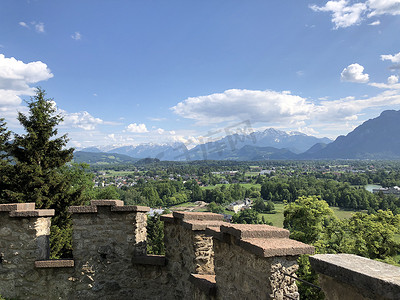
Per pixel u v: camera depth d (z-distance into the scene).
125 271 7.10
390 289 2.10
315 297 18.89
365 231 25.81
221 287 5.11
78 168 28.56
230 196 117.75
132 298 7.06
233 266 4.73
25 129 19.86
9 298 6.83
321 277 2.93
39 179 18.27
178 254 6.73
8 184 18.00
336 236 27.05
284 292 3.86
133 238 7.14
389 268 2.49
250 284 4.27
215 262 5.32
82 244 7.04
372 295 2.31
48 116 20.33
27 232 6.91
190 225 5.92
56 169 20.75
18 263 6.91
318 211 24.83
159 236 44.25
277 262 3.86
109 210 7.14
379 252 25.81
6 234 6.94
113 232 7.12
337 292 2.71
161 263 6.94
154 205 103.94
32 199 17.69
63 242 17.61
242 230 4.27
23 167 18.02
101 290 7.00
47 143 19.77
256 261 4.12
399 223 26.08
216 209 100.00
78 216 7.07
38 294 6.90
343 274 2.53
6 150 19.33
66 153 20.38
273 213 97.31
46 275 6.95
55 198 18.53
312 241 25.39
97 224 7.10
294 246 3.88
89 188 30.58
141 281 7.10
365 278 2.31
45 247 7.26
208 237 6.07
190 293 6.21
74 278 6.98
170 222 7.01
